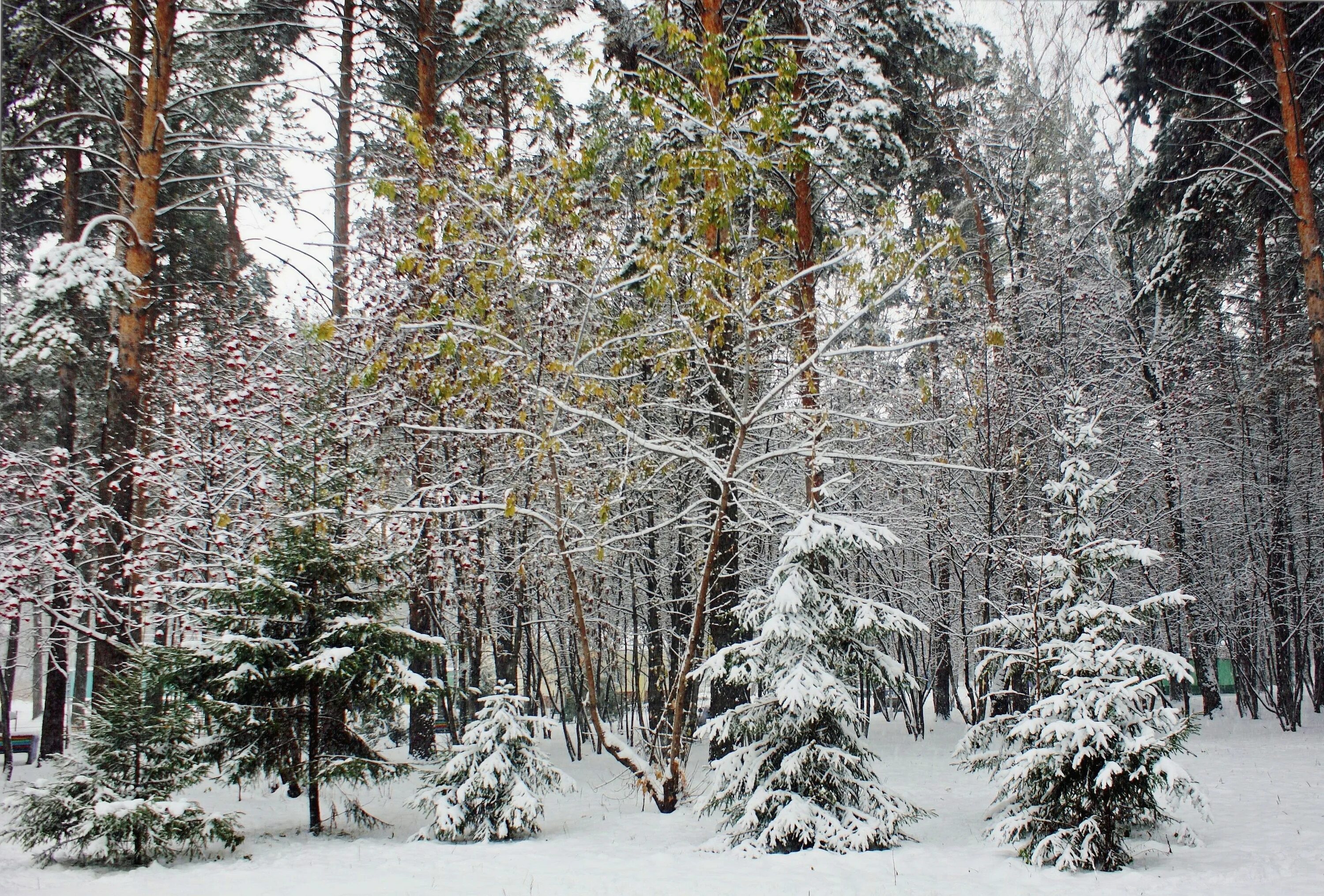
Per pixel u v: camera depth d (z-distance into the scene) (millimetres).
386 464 12359
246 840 8836
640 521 15625
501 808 8648
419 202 11375
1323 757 14070
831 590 8445
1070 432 9195
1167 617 20484
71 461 13258
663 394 12492
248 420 11430
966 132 17234
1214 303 16812
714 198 8508
